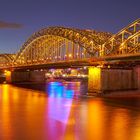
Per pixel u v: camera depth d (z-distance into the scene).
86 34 119.62
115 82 96.62
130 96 93.19
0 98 85.44
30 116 54.56
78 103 74.62
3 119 51.44
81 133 42.38
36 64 137.88
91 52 111.12
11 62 199.00
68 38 127.25
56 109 63.69
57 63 116.44
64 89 124.75
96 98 86.81
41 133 42.09
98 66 95.38
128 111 61.19
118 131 43.38
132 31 93.31
